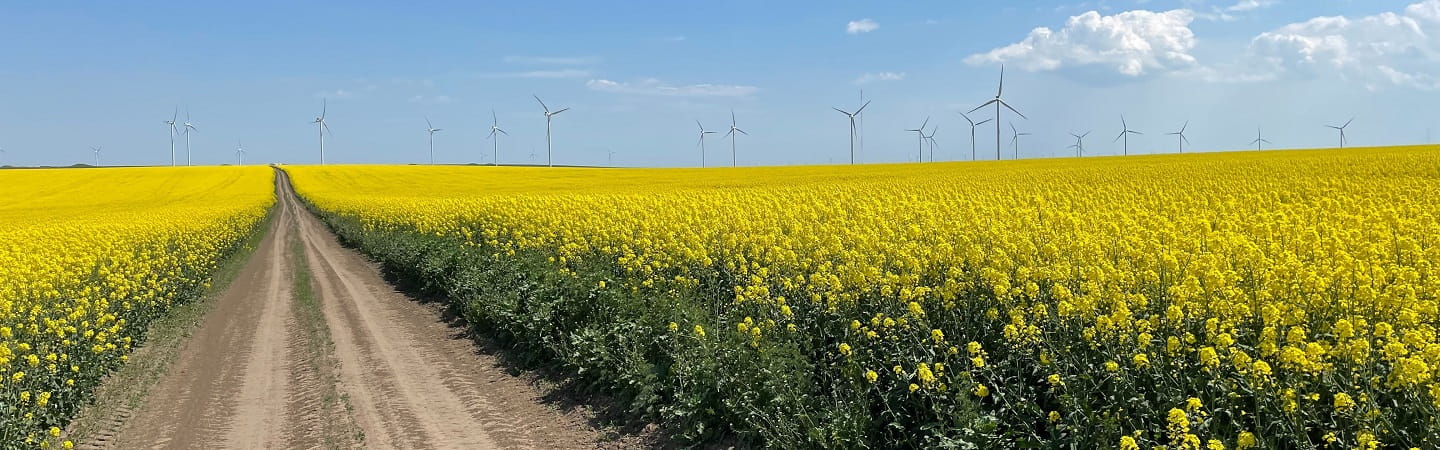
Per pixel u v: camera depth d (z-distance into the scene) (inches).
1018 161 3294.8
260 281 844.0
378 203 1681.8
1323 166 1598.2
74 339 412.2
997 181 1658.5
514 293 506.9
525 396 379.2
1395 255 364.2
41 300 513.0
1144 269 333.4
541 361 427.8
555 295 466.6
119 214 1777.8
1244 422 214.4
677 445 303.7
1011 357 263.1
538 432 331.3
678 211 850.8
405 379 414.3
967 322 303.0
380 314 612.4
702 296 430.3
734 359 313.1
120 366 449.7
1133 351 242.7
